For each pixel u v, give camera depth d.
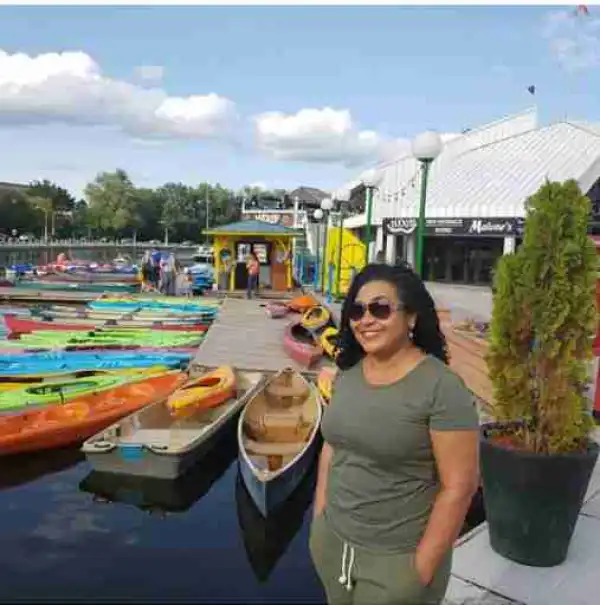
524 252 4.73
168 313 22.17
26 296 27.77
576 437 4.70
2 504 7.97
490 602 4.32
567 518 4.66
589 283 4.56
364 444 2.70
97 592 6.07
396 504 2.71
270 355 15.17
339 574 2.86
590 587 4.52
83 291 31.00
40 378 11.41
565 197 4.56
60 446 9.21
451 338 11.58
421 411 2.60
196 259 52.66
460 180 36.28
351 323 2.89
